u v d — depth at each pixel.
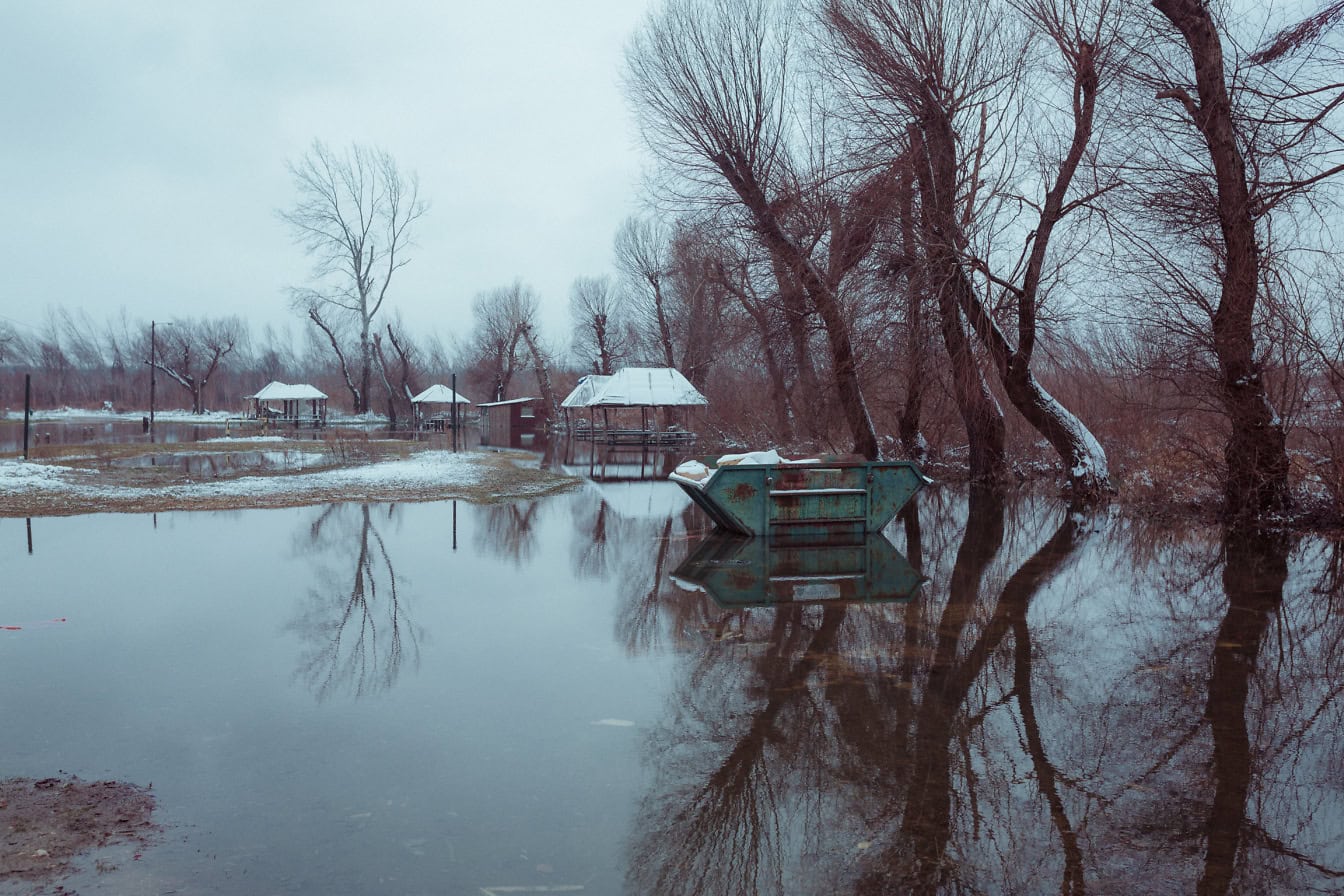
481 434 53.34
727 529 13.42
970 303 16.55
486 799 4.25
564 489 19.92
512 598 8.76
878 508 12.95
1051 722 5.36
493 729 5.19
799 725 5.29
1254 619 7.99
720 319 29.92
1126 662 6.62
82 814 4.01
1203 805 4.24
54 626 7.52
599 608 8.34
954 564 10.71
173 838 3.79
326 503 16.52
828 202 18.62
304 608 8.23
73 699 5.66
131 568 10.09
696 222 22.56
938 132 16.81
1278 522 13.30
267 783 4.39
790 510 12.78
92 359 111.50
